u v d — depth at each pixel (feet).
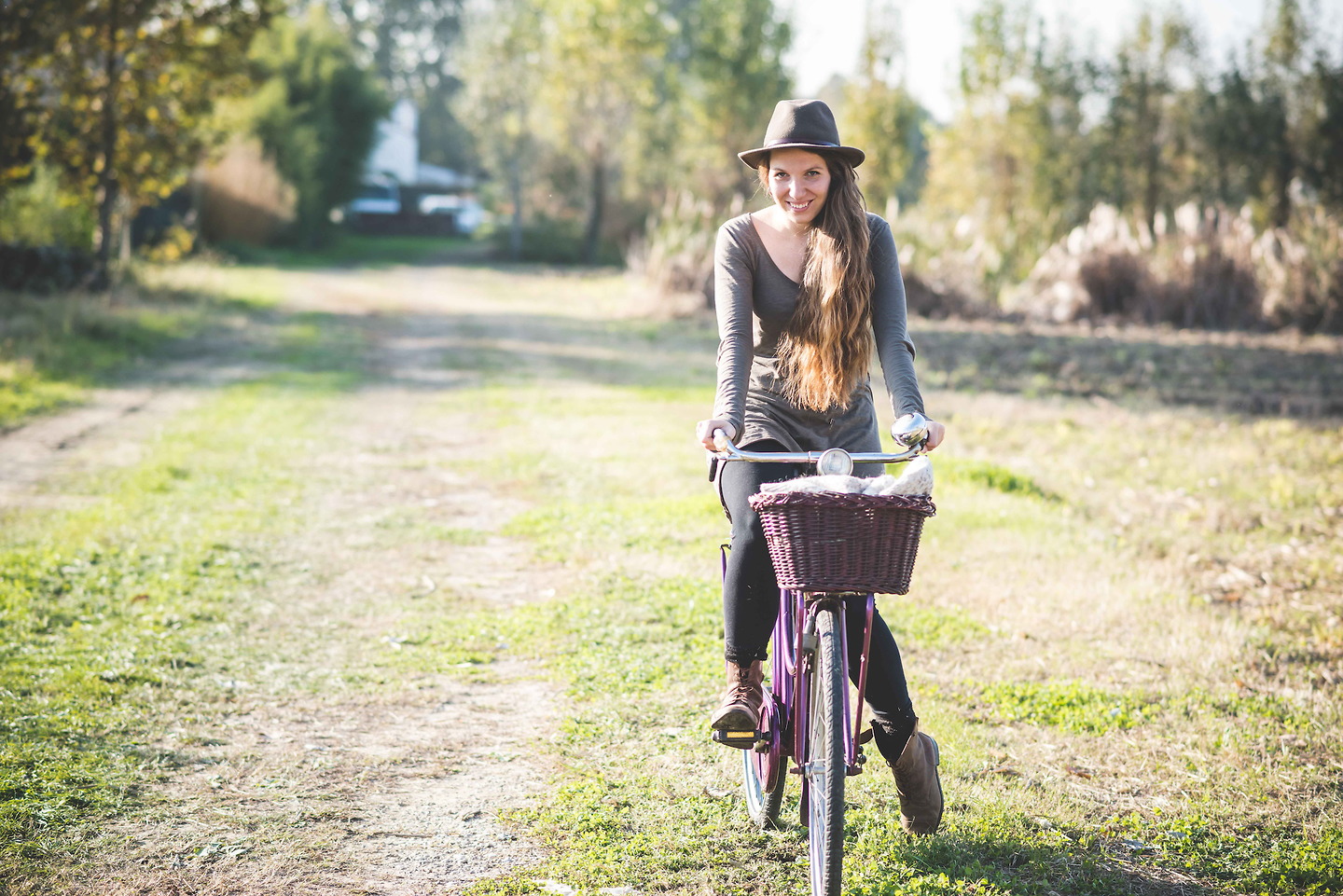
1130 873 10.92
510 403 40.78
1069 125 113.80
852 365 10.48
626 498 26.43
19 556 20.27
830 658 9.41
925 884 10.57
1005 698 15.07
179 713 14.52
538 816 11.96
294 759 13.33
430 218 184.14
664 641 17.26
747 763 12.29
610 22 139.03
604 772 13.01
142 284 70.85
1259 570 21.89
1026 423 37.78
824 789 9.69
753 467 10.64
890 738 10.43
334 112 150.41
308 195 137.80
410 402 41.52
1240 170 102.53
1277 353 59.62
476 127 151.43
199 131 71.77
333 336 61.98
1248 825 11.86
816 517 8.79
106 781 12.46
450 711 14.84
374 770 13.08
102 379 43.68
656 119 143.74
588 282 111.45
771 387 10.82
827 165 10.49
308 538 23.31
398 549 22.67
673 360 54.75
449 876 10.79
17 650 16.24
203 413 37.73
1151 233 98.22
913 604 18.86
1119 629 17.97
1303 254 74.84
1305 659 16.94
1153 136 111.86
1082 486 29.09
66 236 71.26
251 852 11.14
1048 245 87.15
